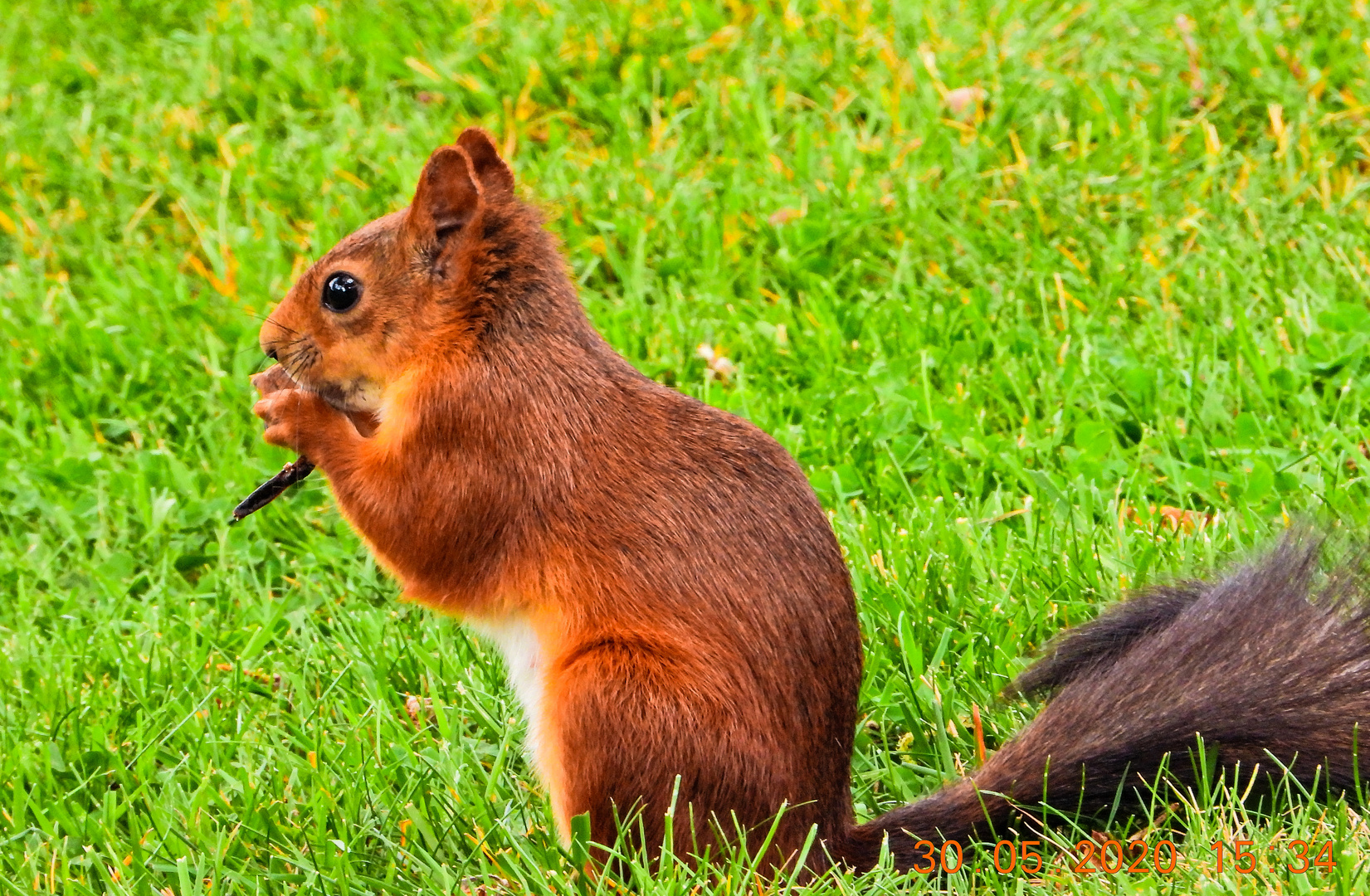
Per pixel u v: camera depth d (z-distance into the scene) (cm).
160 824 791
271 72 1571
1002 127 1377
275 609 1007
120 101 1579
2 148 1510
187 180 1466
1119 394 1097
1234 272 1190
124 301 1302
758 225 1300
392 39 1598
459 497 746
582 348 769
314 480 1115
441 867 735
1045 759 714
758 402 1122
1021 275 1223
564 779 696
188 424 1203
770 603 706
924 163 1349
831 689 717
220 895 741
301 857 752
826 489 1038
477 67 1537
